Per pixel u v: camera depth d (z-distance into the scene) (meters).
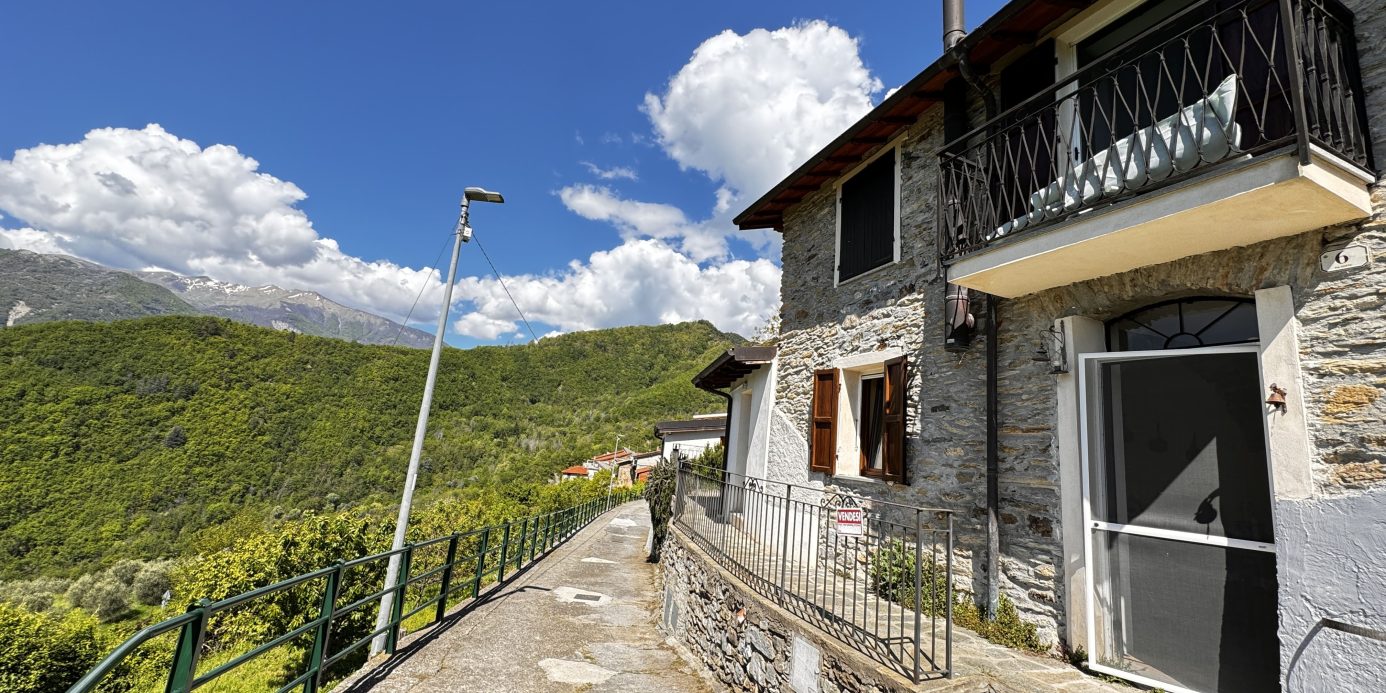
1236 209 2.71
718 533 6.04
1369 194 2.68
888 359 5.69
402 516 6.44
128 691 10.32
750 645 4.56
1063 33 4.45
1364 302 2.62
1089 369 3.80
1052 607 3.75
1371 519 2.48
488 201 7.50
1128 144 3.34
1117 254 3.37
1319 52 2.77
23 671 9.38
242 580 9.32
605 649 6.43
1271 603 2.90
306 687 4.05
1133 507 3.50
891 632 3.76
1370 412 2.54
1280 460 2.80
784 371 7.86
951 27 6.18
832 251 7.12
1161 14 3.84
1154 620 3.30
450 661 5.54
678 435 20.48
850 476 6.05
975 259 4.02
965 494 4.61
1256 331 3.21
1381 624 2.38
